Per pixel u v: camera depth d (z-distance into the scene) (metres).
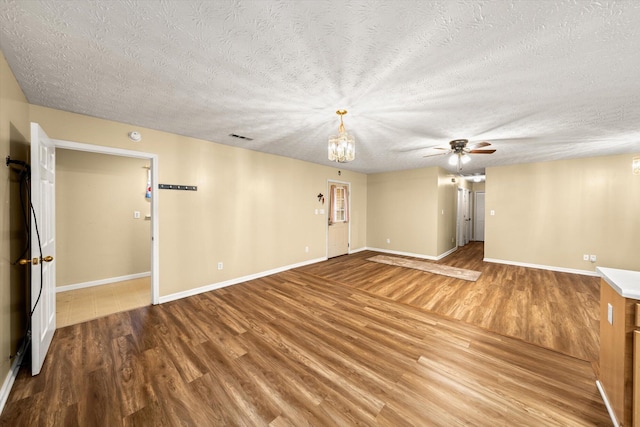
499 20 1.28
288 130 3.08
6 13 1.23
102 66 1.72
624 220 4.24
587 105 2.25
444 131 3.03
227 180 3.82
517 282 4.02
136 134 2.89
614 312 1.47
